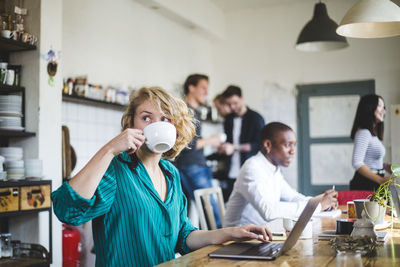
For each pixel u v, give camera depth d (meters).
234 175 5.56
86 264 3.53
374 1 2.62
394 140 5.62
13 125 3.02
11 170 2.87
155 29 5.32
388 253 1.30
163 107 1.50
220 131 6.57
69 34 4.00
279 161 2.65
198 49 6.30
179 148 1.60
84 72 4.16
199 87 4.50
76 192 1.26
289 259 1.23
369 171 3.76
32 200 2.82
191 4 5.70
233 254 1.28
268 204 2.51
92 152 4.23
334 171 6.10
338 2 6.07
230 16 6.61
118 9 4.68
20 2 3.19
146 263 1.40
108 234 1.40
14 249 2.80
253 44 6.48
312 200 1.36
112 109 4.52
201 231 1.59
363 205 1.89
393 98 5.84
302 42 4.47
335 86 6.10
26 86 3.16
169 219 1.49
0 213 2.60
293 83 6.28
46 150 3.15
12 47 3.08
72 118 3.99
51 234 2.95
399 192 1.68
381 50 5.91
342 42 4.50
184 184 4.35
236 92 5.48
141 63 5.04
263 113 6.38
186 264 1.19
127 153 1.40
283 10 6.35
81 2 4.16
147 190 1.46
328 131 6.13
